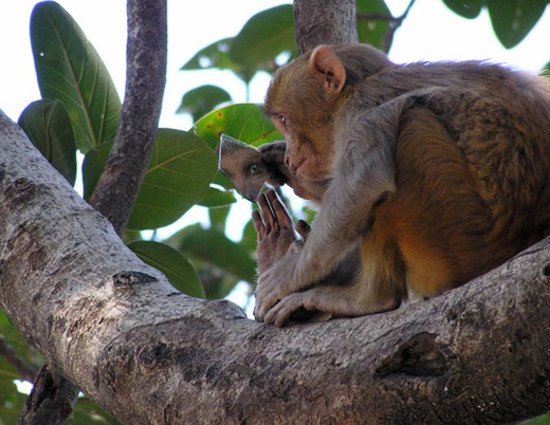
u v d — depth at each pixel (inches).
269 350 272.5
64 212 343.0
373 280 363.9
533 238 347.3
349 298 364.2
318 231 366.9
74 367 305.3
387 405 249.1
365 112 382.0
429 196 351.6
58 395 371.6
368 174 355.6
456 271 356.2
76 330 307.6
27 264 332.2
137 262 325.4
